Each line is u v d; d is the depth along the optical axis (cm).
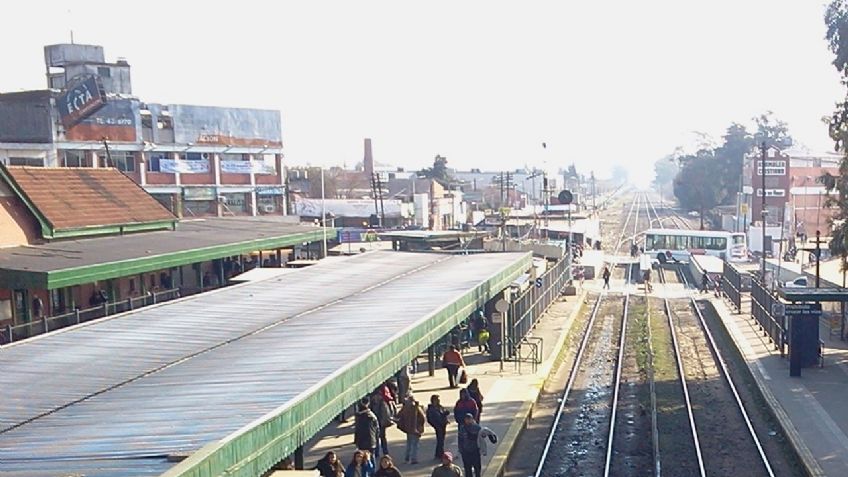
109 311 2542
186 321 1792
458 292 2203
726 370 2667
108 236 3158
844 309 3078
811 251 4622
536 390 2300
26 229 2792
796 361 2475
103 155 4800
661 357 2953
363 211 7675
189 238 3309
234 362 1371
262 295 2214
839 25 2828
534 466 1752
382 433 1622
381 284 2452
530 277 3478
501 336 2677
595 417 2153
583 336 3375
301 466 1361
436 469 1263
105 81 5512
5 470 847
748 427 2012
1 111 4588
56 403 1126
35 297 2502
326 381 1217
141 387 1207
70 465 857
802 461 1703
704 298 4547
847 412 2067
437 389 2283
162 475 802
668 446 1894
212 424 1000
